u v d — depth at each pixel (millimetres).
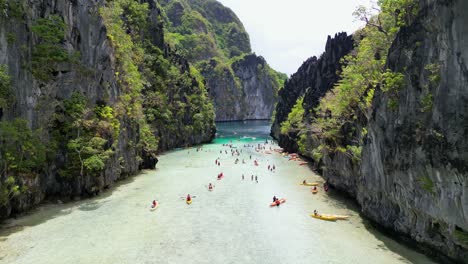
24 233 33531
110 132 51000
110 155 50812
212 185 54062
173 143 98938
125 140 58812
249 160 78625
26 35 40281
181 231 34750
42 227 35188
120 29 63531
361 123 42156
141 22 98438
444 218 25469
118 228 35281
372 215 36656
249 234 34156
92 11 51844
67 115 45406
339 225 36438
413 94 28328
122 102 59062
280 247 31125
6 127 34375
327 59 81062
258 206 43219
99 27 53094
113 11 62062
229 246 31297
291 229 35438
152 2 110750
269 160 78625
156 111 89062
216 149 98000
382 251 30000
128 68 67125
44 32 42031
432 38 26281
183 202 44656
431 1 26156
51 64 43688
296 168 68750
